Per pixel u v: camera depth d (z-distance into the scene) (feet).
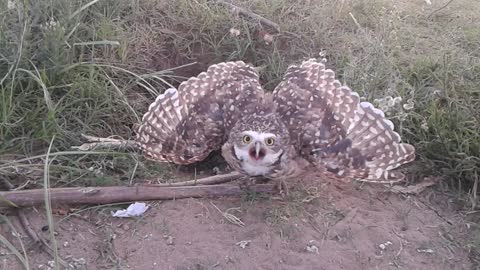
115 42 2.74
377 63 2.97
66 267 2.11
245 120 2.29
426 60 3.03
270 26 3.20
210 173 2.65
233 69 2.51
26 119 2.54
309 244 2.26
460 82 2.87
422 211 2.48
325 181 2.54
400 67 3.02
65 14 2.84
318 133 2.31
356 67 2.94
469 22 3.46
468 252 2.33
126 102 2.68
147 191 2.37
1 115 2.51
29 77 2.61
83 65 2.74
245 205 2.38
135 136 2.63
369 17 3.36
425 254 2.30
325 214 2.39
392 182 2.48
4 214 2.26
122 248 2.20
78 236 2.23
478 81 2.92
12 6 2.69
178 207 2.36
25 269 2.06
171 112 2.39
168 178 2.54
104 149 2.55
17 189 2.35
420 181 2.63
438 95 2.83
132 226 2.28
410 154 2.27
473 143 2.61
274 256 2.20
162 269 2.13
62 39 2.68
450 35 3.31
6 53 2.63
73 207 2.33
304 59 3.06
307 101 2.38
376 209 2.46
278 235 2.28
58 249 2.16
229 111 2.38
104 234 2.24
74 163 2.46
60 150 2.53
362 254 2.25
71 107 2.67
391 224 2.39
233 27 3.14
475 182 2.55
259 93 2.45
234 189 2.42
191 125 2.38
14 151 2.49
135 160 2.53
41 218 2.27
